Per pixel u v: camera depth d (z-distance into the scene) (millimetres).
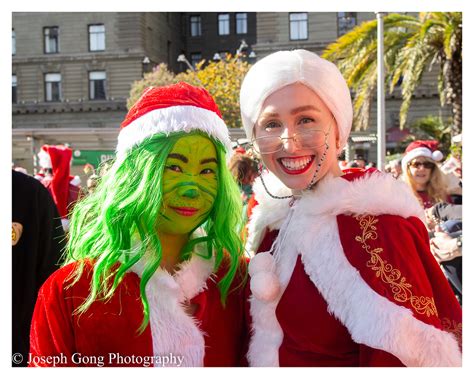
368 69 9898
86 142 12305
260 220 1719
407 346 1288
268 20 20078
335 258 1450
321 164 1546
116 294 1445
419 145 3986
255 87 1563
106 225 1478
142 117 1518
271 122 1555
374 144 18094
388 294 1353
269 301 1529
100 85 23078
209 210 1600
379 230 1442
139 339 1427
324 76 1525
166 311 1460
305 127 1525
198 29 27453
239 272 1694
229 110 16953
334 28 19750
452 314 1436
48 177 5832
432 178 3930
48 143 12297
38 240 2357
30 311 2277
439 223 2998
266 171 1766
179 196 1488
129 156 1522
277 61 1535
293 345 1492
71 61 23047
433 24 9094
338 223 1494
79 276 1442
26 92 23469
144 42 22969
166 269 1564
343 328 1437
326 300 1443
